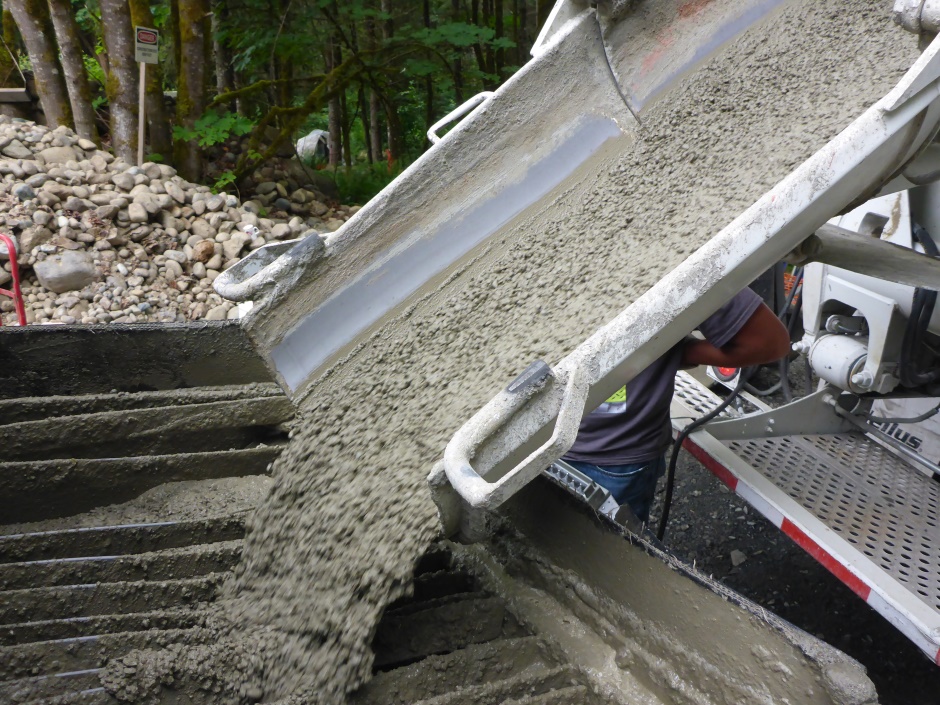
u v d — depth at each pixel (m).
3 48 7.35
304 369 2.30
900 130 1.62
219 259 5.61
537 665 1.74
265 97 8.71
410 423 1.93
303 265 2.26
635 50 2.60
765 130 2.21
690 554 3.39
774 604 3.11
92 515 2.17
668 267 1.90
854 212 2.86
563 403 1.42
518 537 1.98
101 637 1.75
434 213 2.40
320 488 1.94
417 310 2.36
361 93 9.47
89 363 2.52
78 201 5.45
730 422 2.99
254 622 1.80
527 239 2.43
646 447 2.51
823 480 2.79
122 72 6.21
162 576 1.97
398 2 8.55
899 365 2.78
